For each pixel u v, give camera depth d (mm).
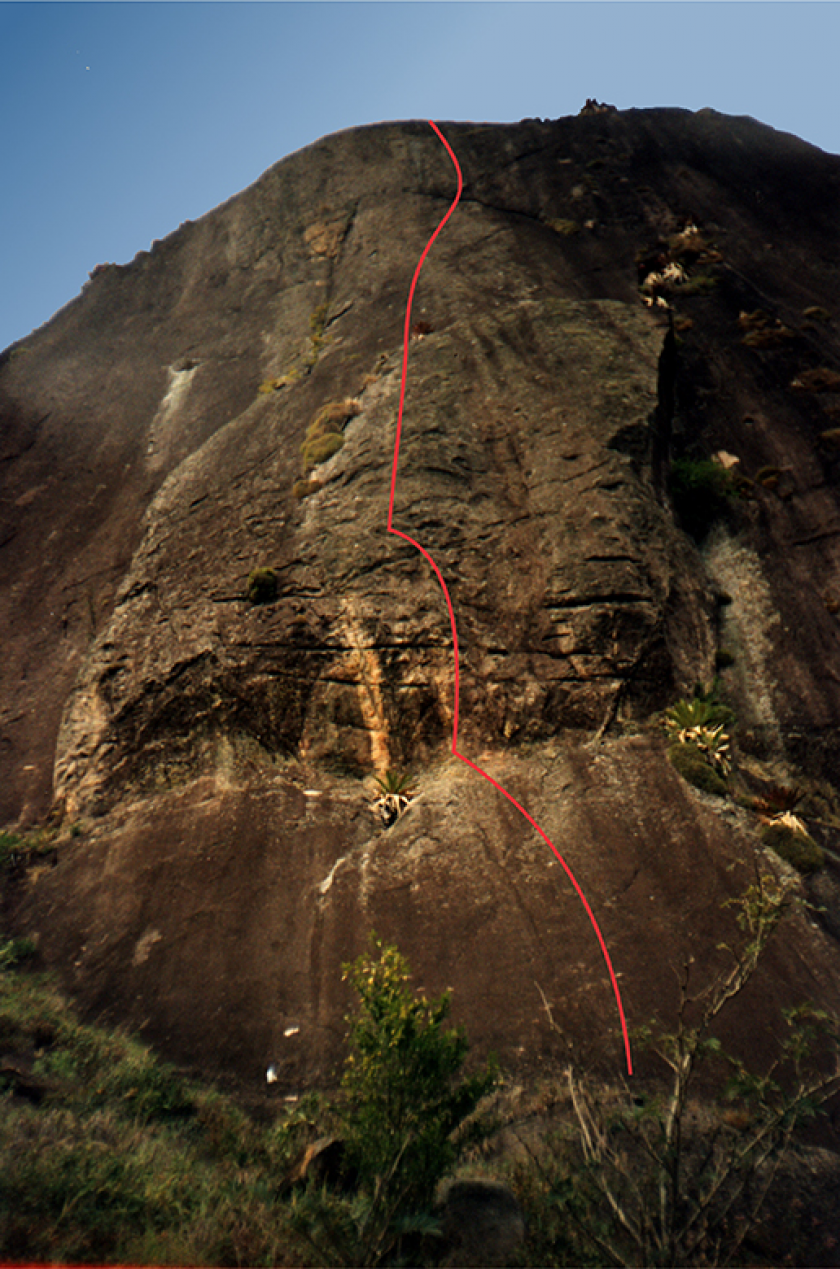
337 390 22125
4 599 21938
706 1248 5082
